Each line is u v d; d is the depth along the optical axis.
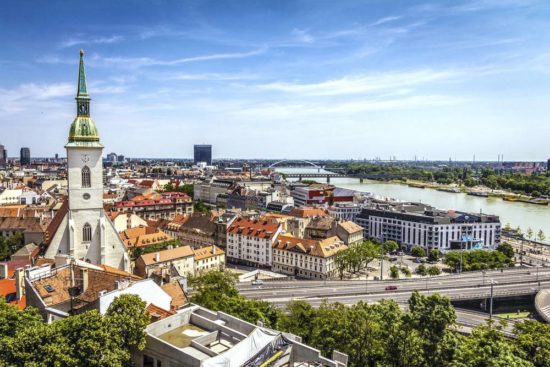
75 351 55.75
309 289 168.00
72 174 123.00
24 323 64.62
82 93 123.00
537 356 81.62
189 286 151.50
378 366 82.38
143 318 60.84
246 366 55.25
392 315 89.06
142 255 169.50
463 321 144.88
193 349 59.19
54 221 141.38
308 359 60.09
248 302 107.94
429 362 78.94
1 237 185.62
